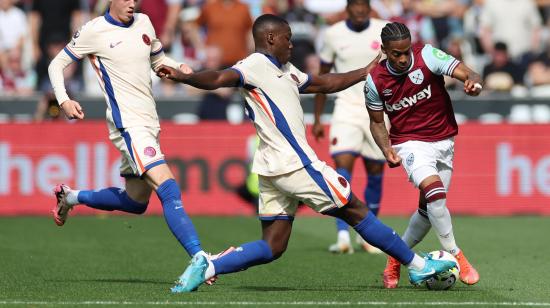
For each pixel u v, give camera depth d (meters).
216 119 59.56
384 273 29.14
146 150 28.31
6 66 67.62
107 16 29.17
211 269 26.69
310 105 58.53
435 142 29.02
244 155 53.69
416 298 26.12
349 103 40.38
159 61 30.02
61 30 68.12
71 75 64.75
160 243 41.53
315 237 44.94
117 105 28.77
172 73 24.97
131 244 41.16
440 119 28.95
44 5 68.00
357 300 25.56
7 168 53.72
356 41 39.94
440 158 29.19
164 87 64.38
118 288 28.28
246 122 53.91
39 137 53.69
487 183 54.00
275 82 26.55
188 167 53.69
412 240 30.72
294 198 27.19
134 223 49.03
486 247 41.00
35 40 68.00
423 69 28.23
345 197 26.72
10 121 56.56
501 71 66.19
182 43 67.94
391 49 27.62
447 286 28.05
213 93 59.56
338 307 24.14
